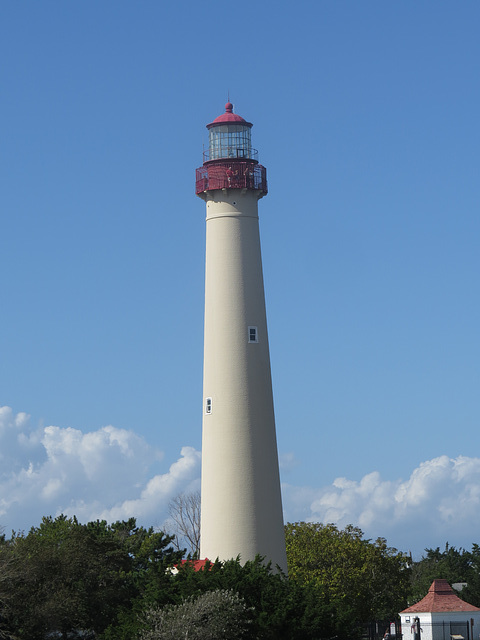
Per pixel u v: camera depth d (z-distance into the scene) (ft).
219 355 234.17
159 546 275.18
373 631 333.21
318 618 185.78
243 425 231.30
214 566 200.75
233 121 245.04
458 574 463.83
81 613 212.43
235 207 238.68
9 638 203.51
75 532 226.99
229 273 236.63
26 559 211.82
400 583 326.65
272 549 229.25
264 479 231.09
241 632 180.45
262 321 237.86
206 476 232.73
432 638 320.29
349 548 310.45
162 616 177.88
